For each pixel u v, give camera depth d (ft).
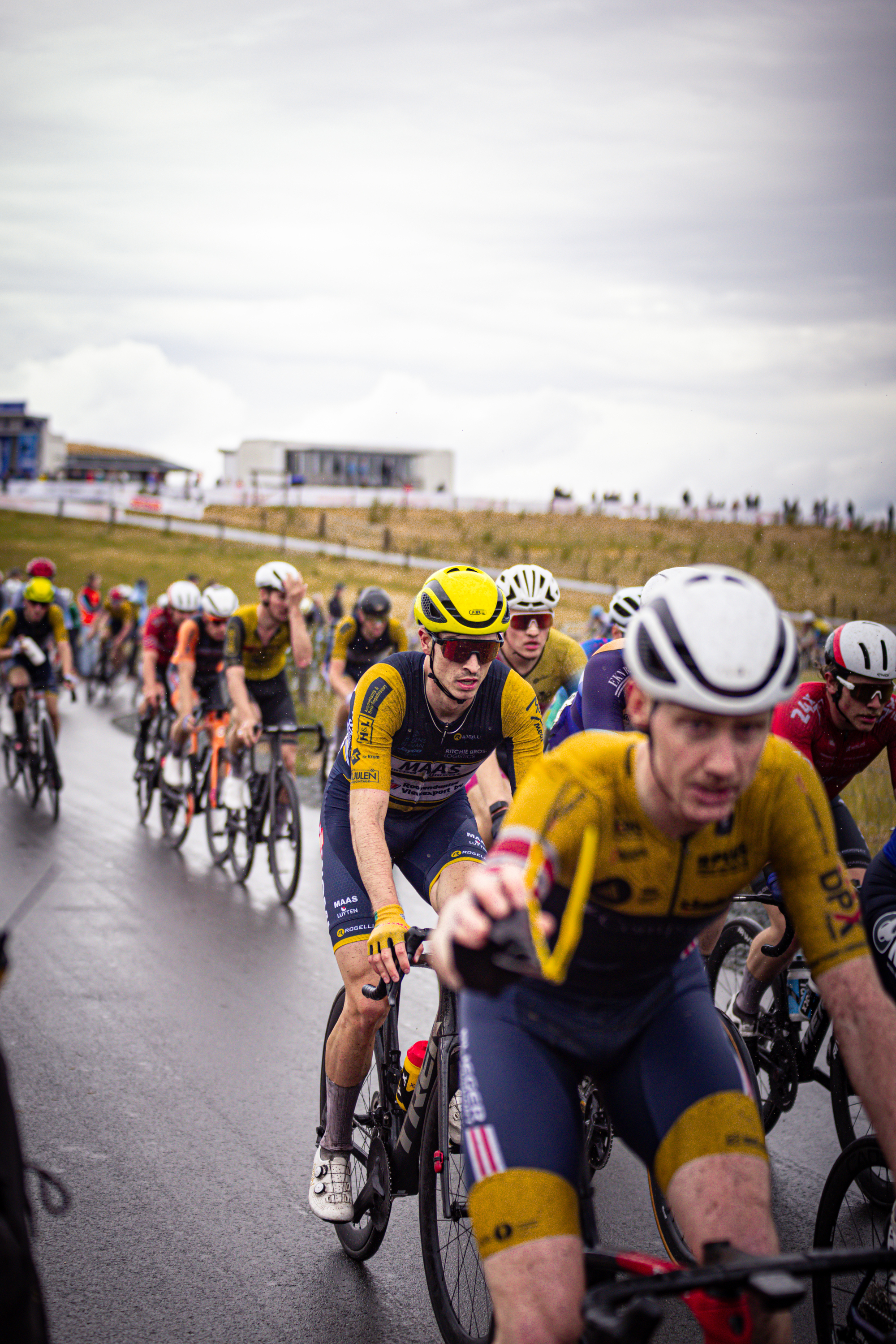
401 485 173.27
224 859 22.17
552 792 5.28
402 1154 8.34
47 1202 6.03
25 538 122.42
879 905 8.96
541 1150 5.38
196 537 124.16
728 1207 5.10
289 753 20.27
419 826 10.41
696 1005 5.95
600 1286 4.44
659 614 4.85
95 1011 14.44
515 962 4.56
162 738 25.29
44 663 27.02
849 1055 5.28
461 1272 7.93
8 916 5.09
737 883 5.54
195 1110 11.75
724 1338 5.27
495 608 8.82
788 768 5.51
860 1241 7.68
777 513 127.34
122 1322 8.30
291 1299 8.66
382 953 7.68
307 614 53.06
